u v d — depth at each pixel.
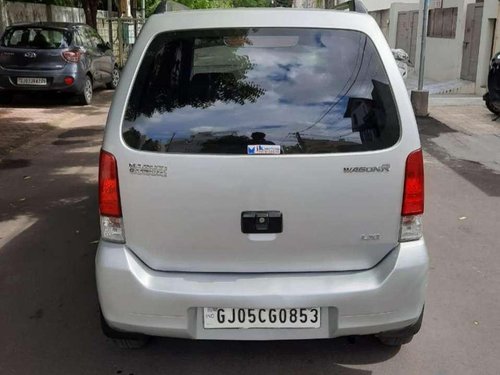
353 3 3.24
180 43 2.87
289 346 3.34
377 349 3.31
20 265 4.46
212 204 2.71
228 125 2.73
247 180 2.68
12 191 6.45
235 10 2.94
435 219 5.47
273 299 2.69
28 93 12.97
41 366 3.17
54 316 3.70
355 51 2.86
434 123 10.43
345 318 2.73
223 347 3.33
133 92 2.80
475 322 3.61
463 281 4.16
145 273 2.76
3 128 10.15
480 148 8.52
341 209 2.73
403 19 20.08
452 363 3.18
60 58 12.27
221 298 2.69
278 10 2.93
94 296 3.96
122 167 2.72
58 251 4.74
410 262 2.76
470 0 14.70
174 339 3.40
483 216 5.57
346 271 2.80
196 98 2.79
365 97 2.79
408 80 16.39
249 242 2.74
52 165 7.66
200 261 2.78
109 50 15.12
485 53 13.54
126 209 2.75
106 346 3.36
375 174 2.72
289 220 2.72
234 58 2.85
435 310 3.75
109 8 22.69
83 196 6.27
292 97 2.79
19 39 12.34
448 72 15.83
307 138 2.72
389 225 2.78
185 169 2.68
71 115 11.73
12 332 3.51
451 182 6.75
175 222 2.73
